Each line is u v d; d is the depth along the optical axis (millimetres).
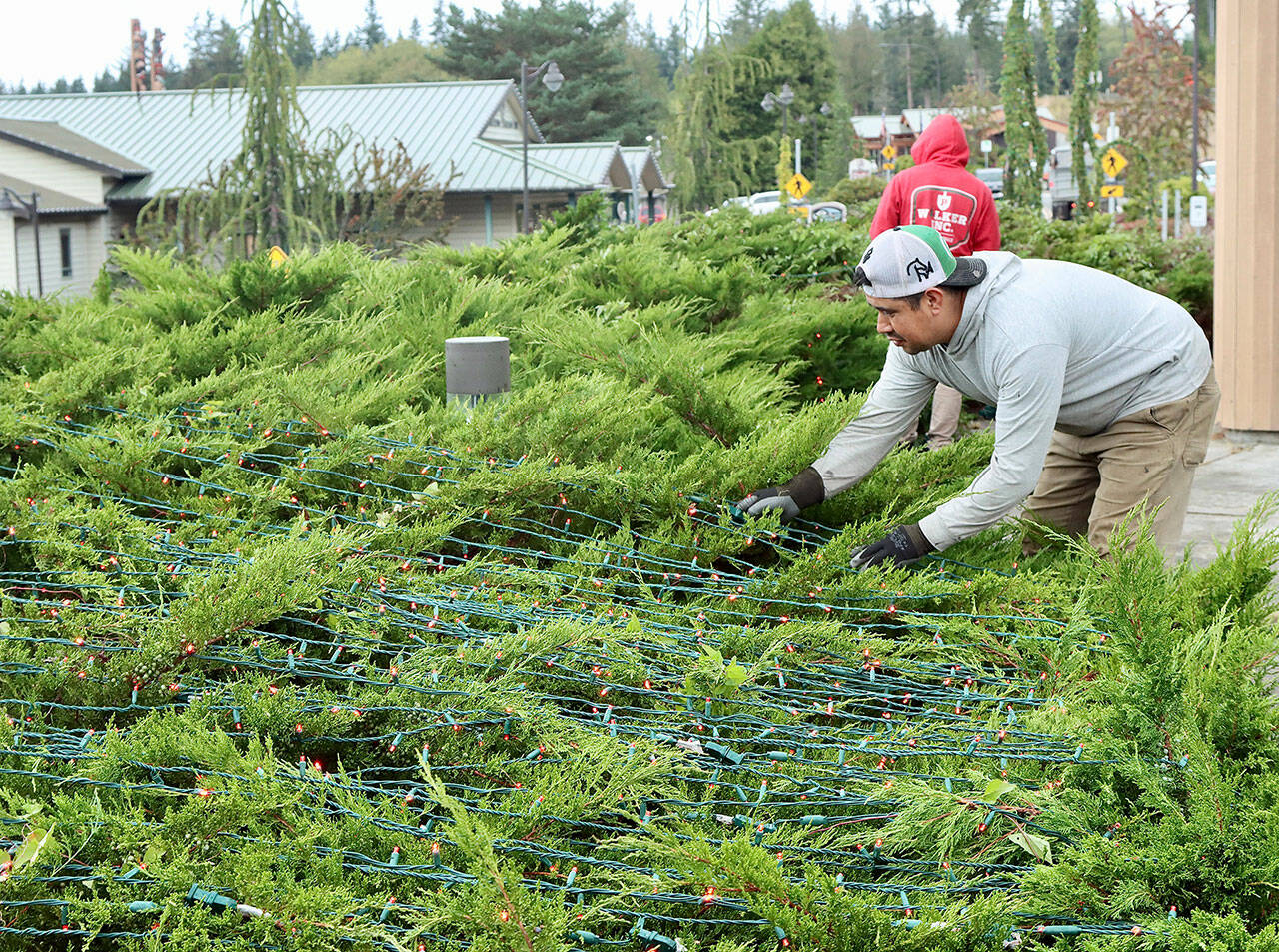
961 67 103000
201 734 2252
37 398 4180
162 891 1981
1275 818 2033
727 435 4301
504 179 34500
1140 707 2309
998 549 3736
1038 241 10484
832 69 54562
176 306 5754
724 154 19547
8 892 2006
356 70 87125
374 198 27188
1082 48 23312
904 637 3246
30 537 3275
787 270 8570
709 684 2699
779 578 3297
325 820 2186
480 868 1928
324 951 1895
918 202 6215
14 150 34562
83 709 2584
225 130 38875
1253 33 7797
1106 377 3600
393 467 3832
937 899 2182
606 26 66188
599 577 3434
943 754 2549
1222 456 7863
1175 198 31359
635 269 6715
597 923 2148
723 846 1935
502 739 2518
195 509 3619
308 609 2877
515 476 3598
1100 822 2227
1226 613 2920
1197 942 1870
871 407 3748
